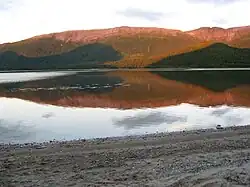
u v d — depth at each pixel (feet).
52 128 77.41
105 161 44.04
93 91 178.60
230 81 237.04
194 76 326.85
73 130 74.69
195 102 123.03
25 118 92.79
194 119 85.66
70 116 95.40
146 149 50.19
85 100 138.00
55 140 64.54
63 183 35.45
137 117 90.94
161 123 81.00
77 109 110.93
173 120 84.89
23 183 35.65
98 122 84.43
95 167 41.39
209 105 113.60
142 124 80.38
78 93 169.17
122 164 42.39
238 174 35.86
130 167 40.91
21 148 53.62
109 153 48.21
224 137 58.34
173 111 100.78
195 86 198.08
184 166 40.29
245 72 394.73
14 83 263.70
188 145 52.06
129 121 84.84
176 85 210.38
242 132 62.23
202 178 34.99
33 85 236.63
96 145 54.34
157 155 46.55
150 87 198.70
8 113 103.30
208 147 50.34
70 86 219.61
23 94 170.71
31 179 37.04
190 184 33.45
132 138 60.70
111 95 155.74
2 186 34.76
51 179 36.91
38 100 141.59
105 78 322.14
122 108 110.93
